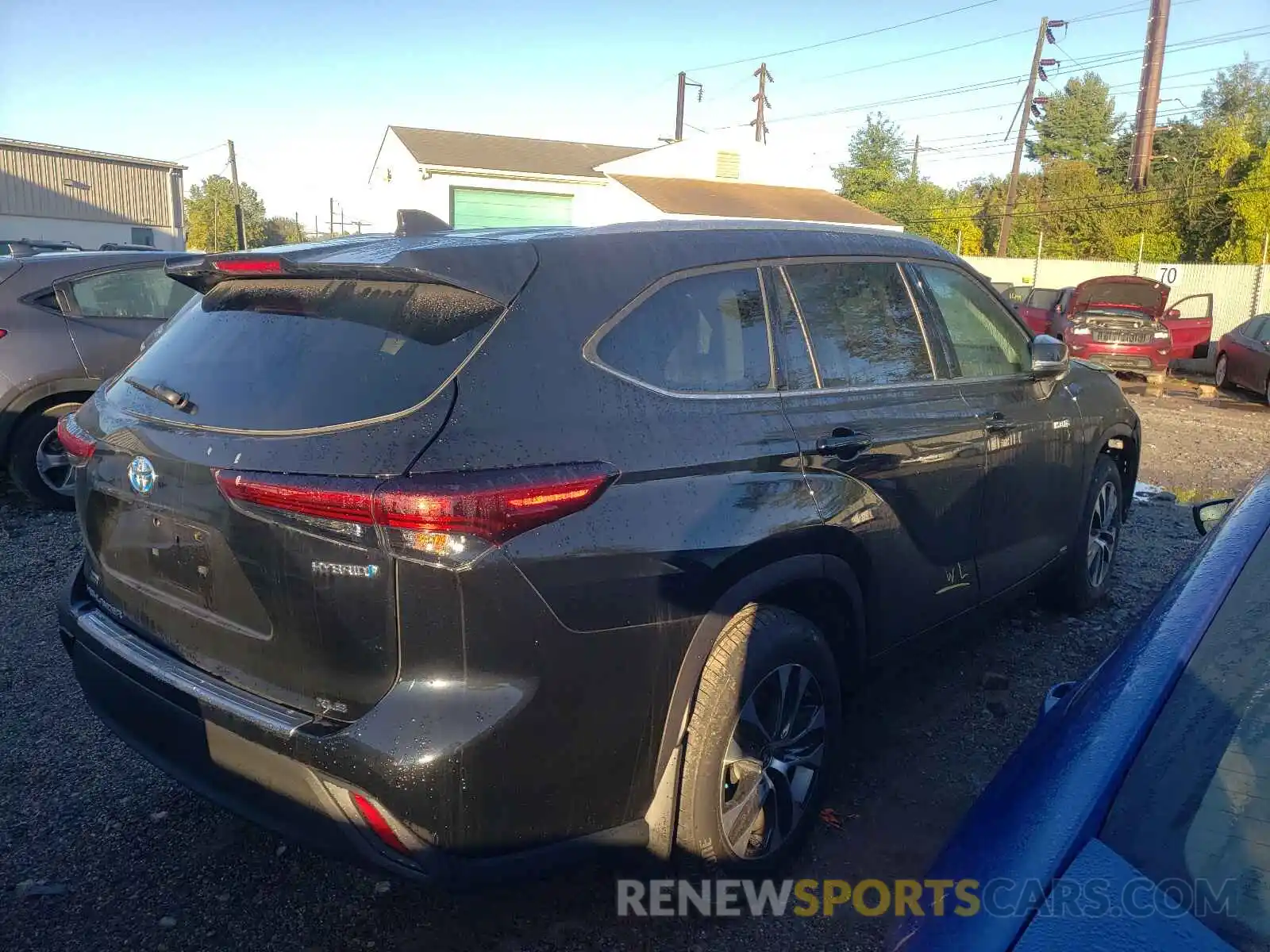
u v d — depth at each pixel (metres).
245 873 3.08
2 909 2.88
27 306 6.87
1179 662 1.89
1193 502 7.82
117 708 2.87
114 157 35.78
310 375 2.51
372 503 2.21
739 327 3.04
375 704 2.29
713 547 2.65
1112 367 16.94
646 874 2.85
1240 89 39.28
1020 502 4.13
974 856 1.66
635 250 2.87
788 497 2.89
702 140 26.89
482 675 2.28
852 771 3.70
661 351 2.78
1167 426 12.61
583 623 2.41
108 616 3.01
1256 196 28.19
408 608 2.23
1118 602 5.38
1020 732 4.00
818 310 3.33
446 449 2.29
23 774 3.61
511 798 2.35
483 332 2.46
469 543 2.24
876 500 3.23
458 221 24.48
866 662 3.39
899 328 3.66
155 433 2.69
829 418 3.16
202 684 2.57
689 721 2.70
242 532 2.41
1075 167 42.50
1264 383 14.94
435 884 2.30
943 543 3.63
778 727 2.95
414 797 2.22
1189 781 1.65
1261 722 1.73
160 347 3.07
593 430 2.51
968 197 51.72
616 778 2.55
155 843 3.22
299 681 2.40
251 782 2.46
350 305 2.63
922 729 4.02
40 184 33.53
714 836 2.77
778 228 3.41
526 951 2.75
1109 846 1.55
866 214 26.23
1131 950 1.35
